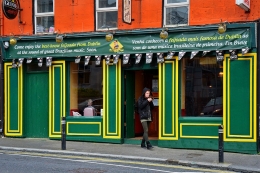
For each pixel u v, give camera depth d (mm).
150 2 13148
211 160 10633
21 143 13469
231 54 11797
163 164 10469
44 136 14492
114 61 13164
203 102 12445
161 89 12648
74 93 14164
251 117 11641
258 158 11023
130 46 12969
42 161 10359
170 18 13031
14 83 14625
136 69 13211
